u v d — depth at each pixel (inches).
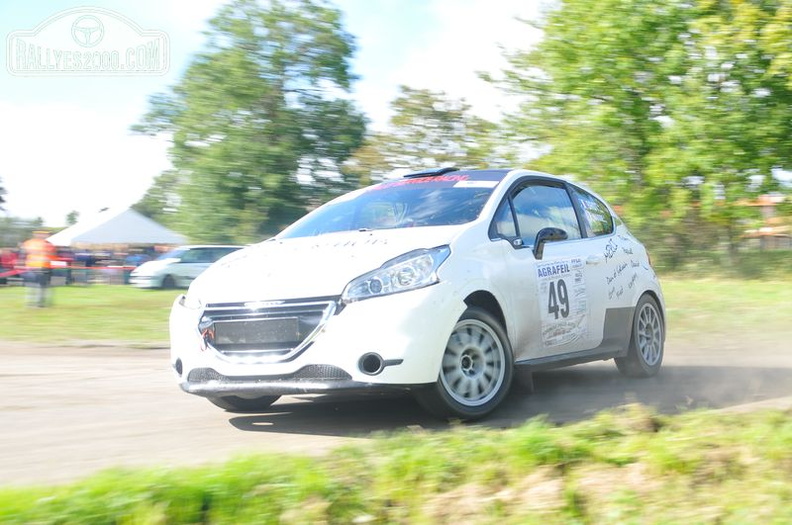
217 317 192.7
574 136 888.3
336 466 138.3
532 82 937.5
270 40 1625.2
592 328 241.3
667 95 806.5
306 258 197.6
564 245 238.4
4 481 154.3
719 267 919.0
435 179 242.4
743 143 792.9
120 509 119.0
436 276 189.0
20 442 185.8
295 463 139.2
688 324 438.0
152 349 396.8
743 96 789.2
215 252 1150.3
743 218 826.2
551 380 267.4
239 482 127.6
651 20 797.2
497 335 201.8
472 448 146.6
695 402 225.9
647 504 120.4
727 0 761.6
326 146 1672.0
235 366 187.9
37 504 121.6
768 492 122.6
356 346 179.0
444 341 186.5
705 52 776.9
